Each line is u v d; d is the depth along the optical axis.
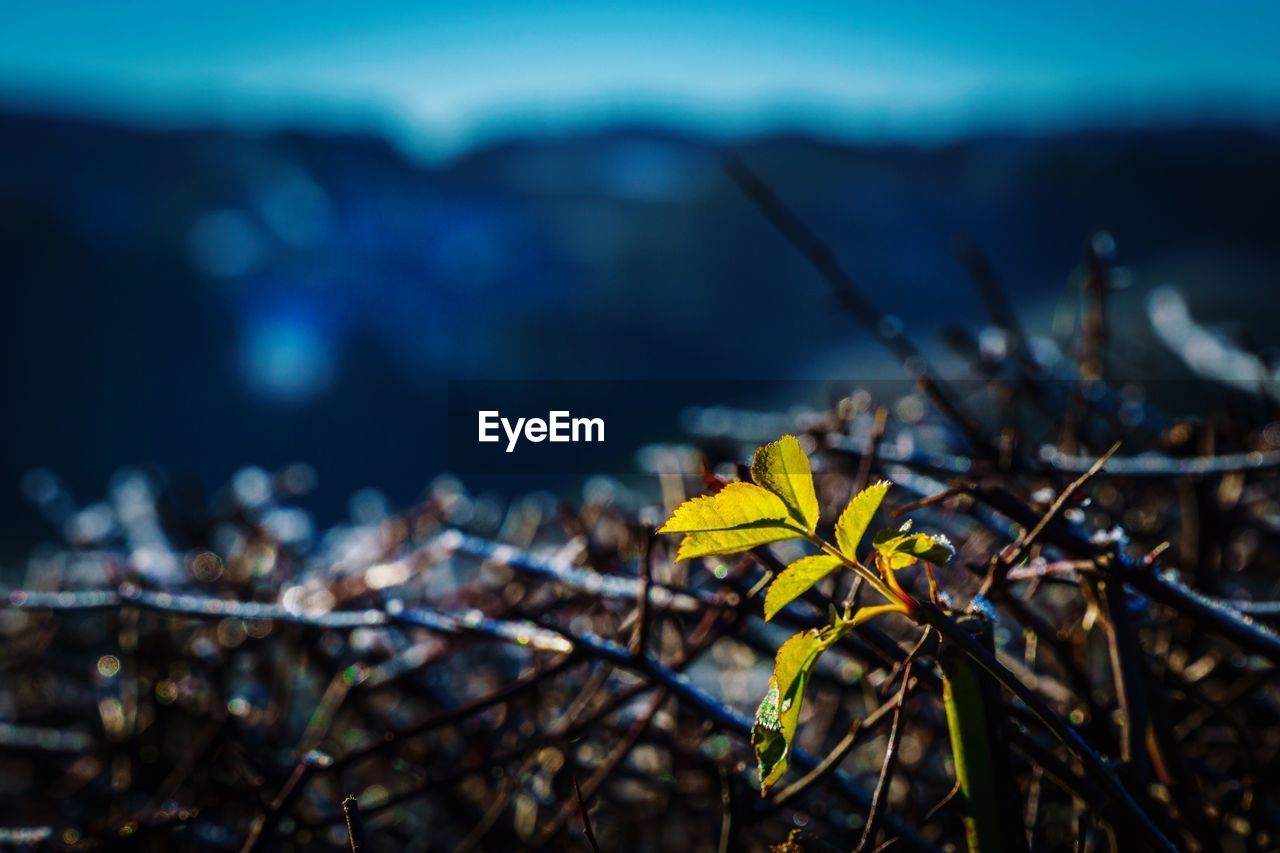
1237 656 0.67
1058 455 0.70
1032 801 0.56
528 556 0.64
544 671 0.54
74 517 1.17
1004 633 0.66
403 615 0.60
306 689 0.90
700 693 0.53
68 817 0.78
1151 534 0.71
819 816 0.61
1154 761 0.48
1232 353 1.02
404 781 0.79
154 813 0.63
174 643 0.82
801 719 0.83
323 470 4.16
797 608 0.57
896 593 0.41
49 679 0.94
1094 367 0.80
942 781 0.67
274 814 0.53
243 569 0.93
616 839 0.72
